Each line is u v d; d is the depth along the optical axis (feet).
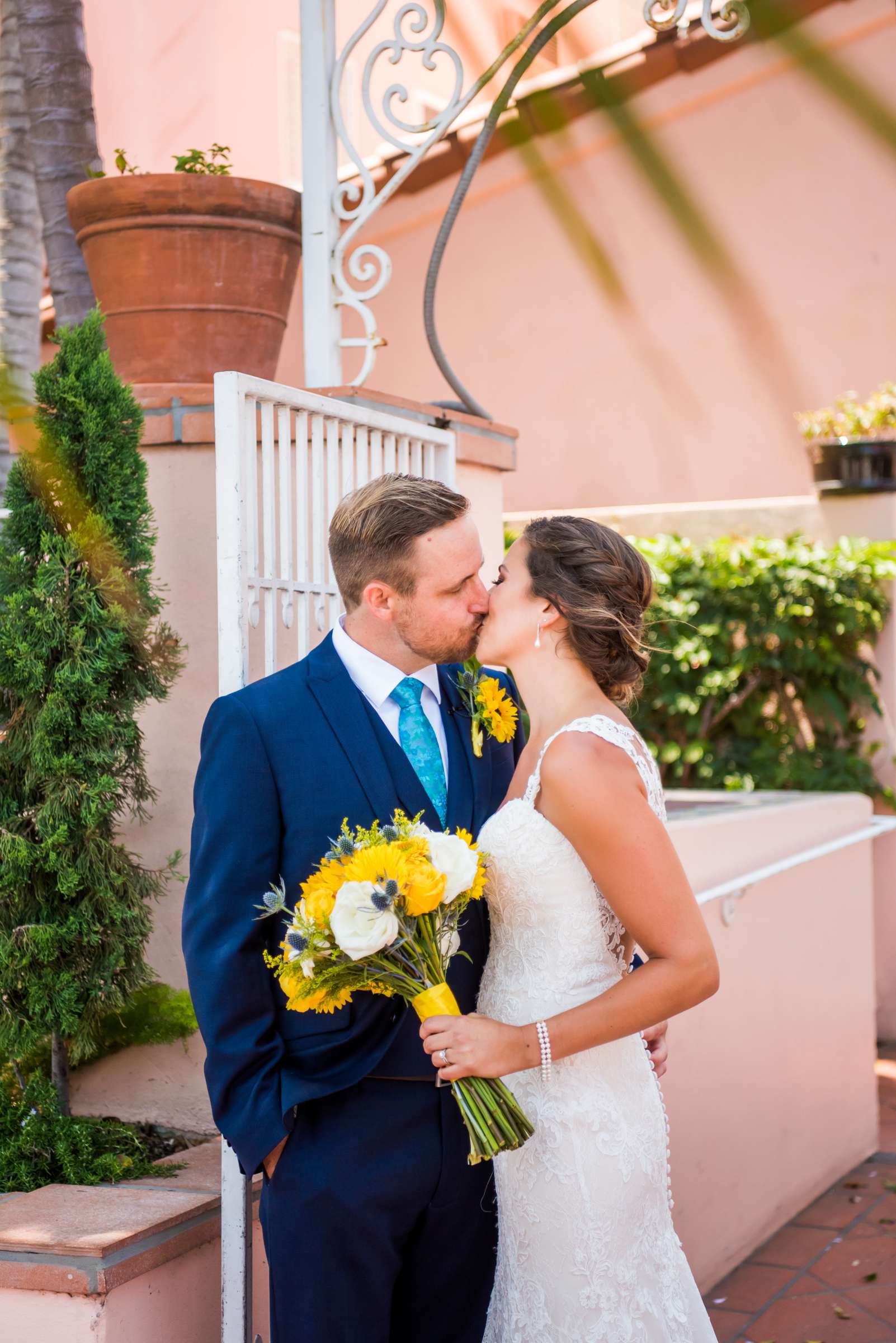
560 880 5.78
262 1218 6.14
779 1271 11.46
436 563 6.09
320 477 8.37
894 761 17.95
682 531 19.36
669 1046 10.31
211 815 6.00
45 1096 8.39
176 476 9.42
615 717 5.93
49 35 10.81
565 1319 5.78
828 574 17.71
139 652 8.39
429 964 5.37
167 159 10.80
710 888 10.88
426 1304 6.33
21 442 1.51
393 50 9.57
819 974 13.43
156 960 9.40
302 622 8.23
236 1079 5.85
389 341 18.97
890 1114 16.07
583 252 1.15
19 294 10.26
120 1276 6.44
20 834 8.38
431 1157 5.97
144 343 10.12
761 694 18.60
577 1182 5.79
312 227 10.07
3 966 8.05
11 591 8.24
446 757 6.60
